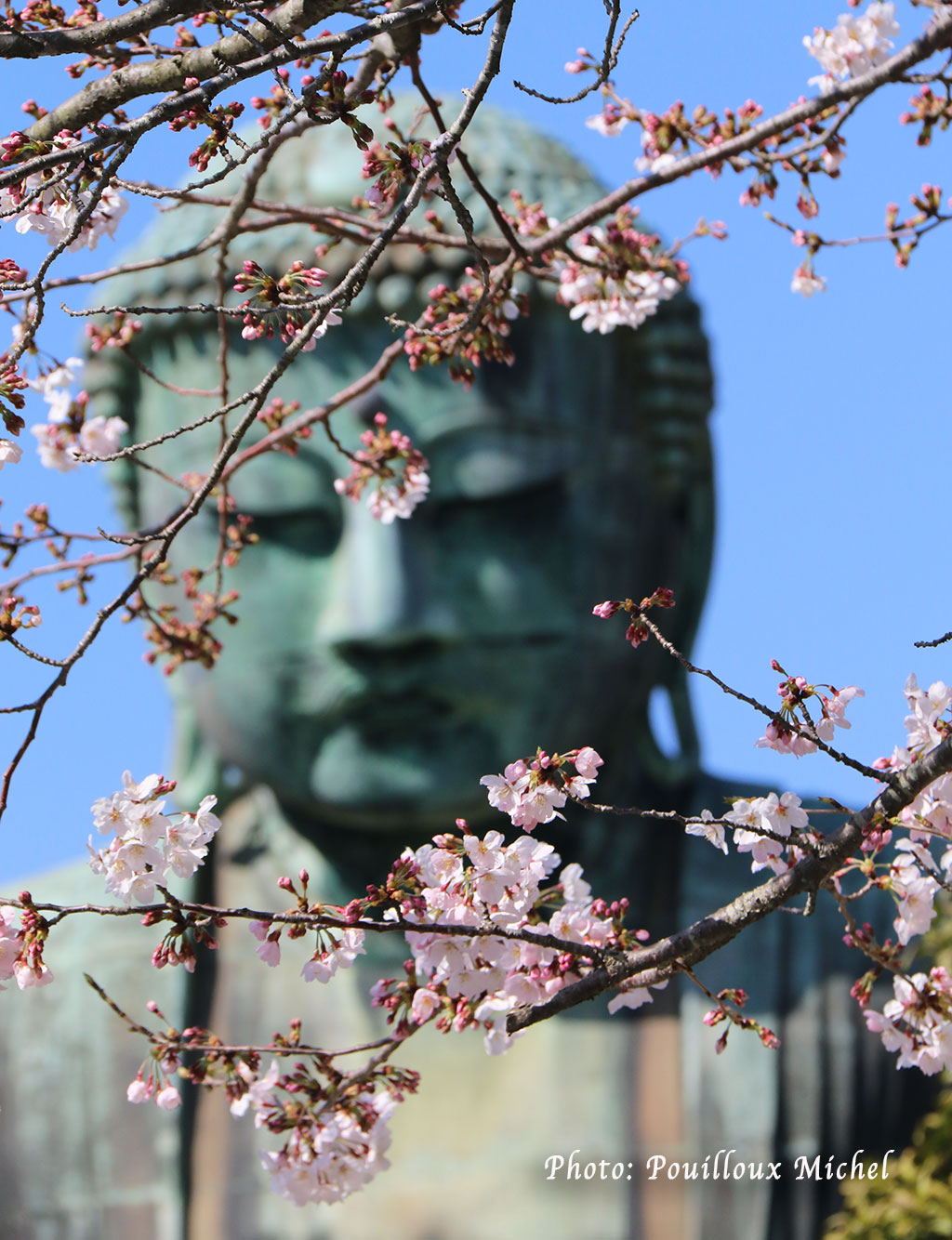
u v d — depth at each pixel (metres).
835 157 11.01
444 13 8.33
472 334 11.56
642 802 24.50
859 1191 21.44
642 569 24.25
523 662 23.02
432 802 22.84
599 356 23.94
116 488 24.55
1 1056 23.45
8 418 8.77
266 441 12.88
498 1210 22.06
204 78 8.88
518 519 23.38
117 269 11.41
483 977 8.97
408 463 13.05
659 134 11.17
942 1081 23.05
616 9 8.70
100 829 8.44
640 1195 22.14
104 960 23.58
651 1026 22.92
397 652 22.66
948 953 19.55
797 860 8.80
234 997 23.30
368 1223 22.14
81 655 8.70
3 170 8.55
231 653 23.27
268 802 24.36
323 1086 9.28
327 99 8.30
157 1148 22.77
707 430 25.06
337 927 8.58
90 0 9.84
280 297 8.27
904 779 8.38
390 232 8.20
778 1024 22.77
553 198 23.30
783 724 8.38
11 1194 23.11
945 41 10.00
